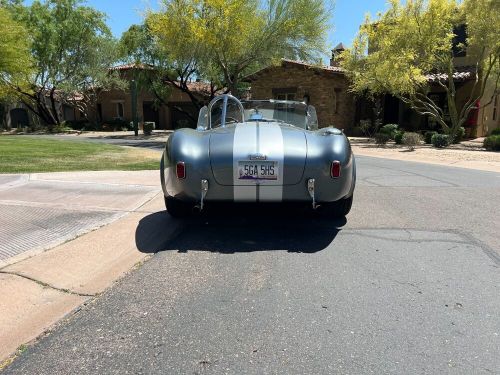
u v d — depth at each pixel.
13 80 25.59
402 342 2.43
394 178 8.17
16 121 38.38
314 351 2.34
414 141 16.92
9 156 10.76
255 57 18.00
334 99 22.66
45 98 36.75
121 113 37.16
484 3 14.12
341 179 4.05
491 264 3.60
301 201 4.10
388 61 15.52
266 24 17.44
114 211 5.17
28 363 2.24
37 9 29.81
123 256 3.76
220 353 2.33
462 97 20.25
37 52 29.62
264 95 24.86
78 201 5.63
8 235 4.17
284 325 2.62
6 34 21.23
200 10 16.33
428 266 3.55
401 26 15.50
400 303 2.89
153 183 7.02
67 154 11.70
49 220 4.71
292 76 23.61
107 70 32.59
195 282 3.24
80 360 2.27
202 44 16.45
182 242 4.16
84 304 2.89
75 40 30.89
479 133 20.55
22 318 2.68
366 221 4.91
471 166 10.32
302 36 17.78
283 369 2.19
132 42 23.81
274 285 3.18
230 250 3.95
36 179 7.21
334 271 3.45
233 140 4.08
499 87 18.16
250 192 3.99
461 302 2.91
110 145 15.52
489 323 2.63
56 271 3.37
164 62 23.70
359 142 18.42
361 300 2.94
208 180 3.97
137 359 2.28
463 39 20.22
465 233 4.46
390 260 3.69
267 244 4.11
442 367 2.20
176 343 2.42
